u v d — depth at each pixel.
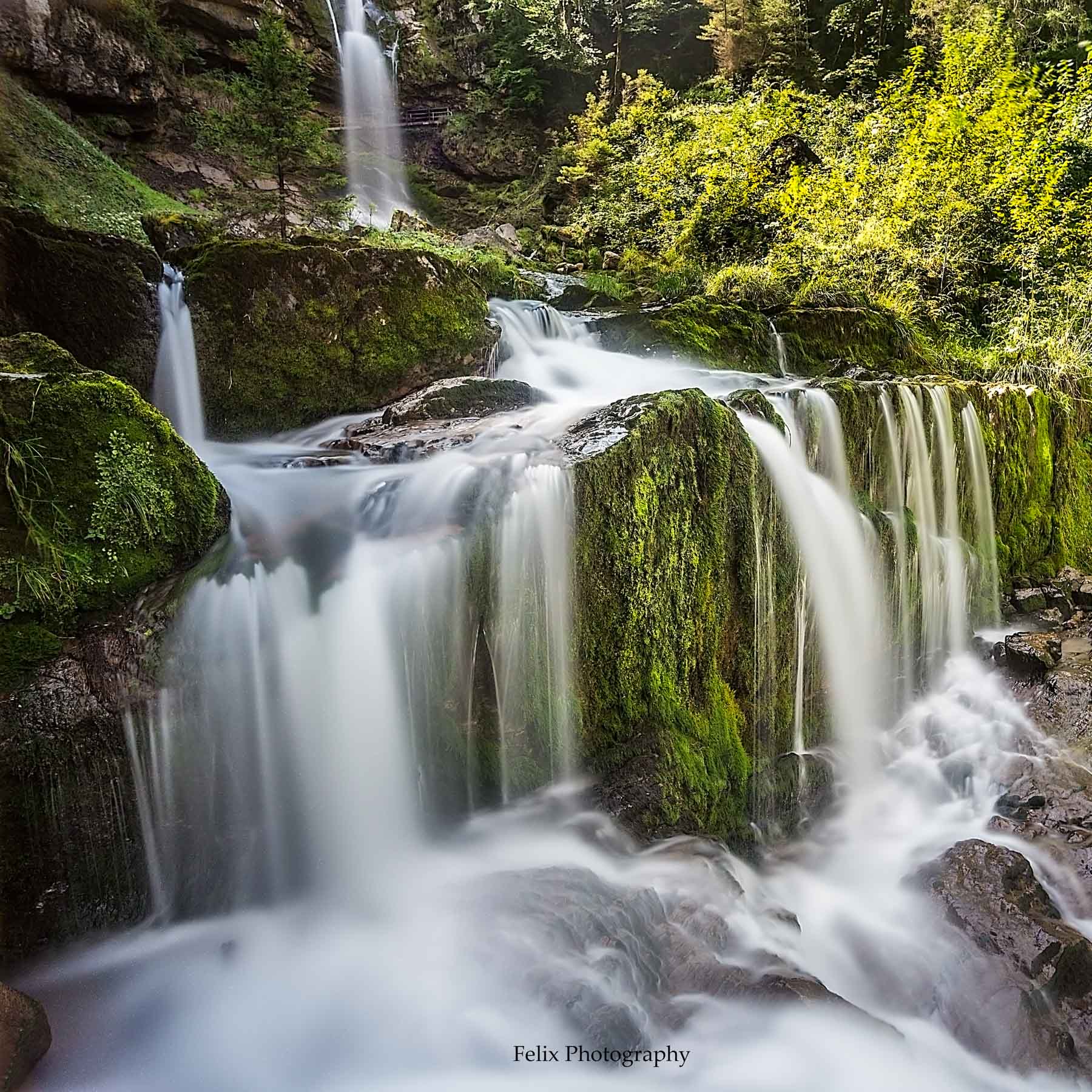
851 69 20.33
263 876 3.93
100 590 3.57
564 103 21.28
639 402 4.96
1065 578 8.90
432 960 3.48
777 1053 3.18
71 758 3.31
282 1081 3.04
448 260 7.70
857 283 12.26
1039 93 14.80
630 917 3.67
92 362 5.70
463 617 4.23
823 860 5.10
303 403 6.60
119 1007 3.26
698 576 5.02
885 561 6.59
